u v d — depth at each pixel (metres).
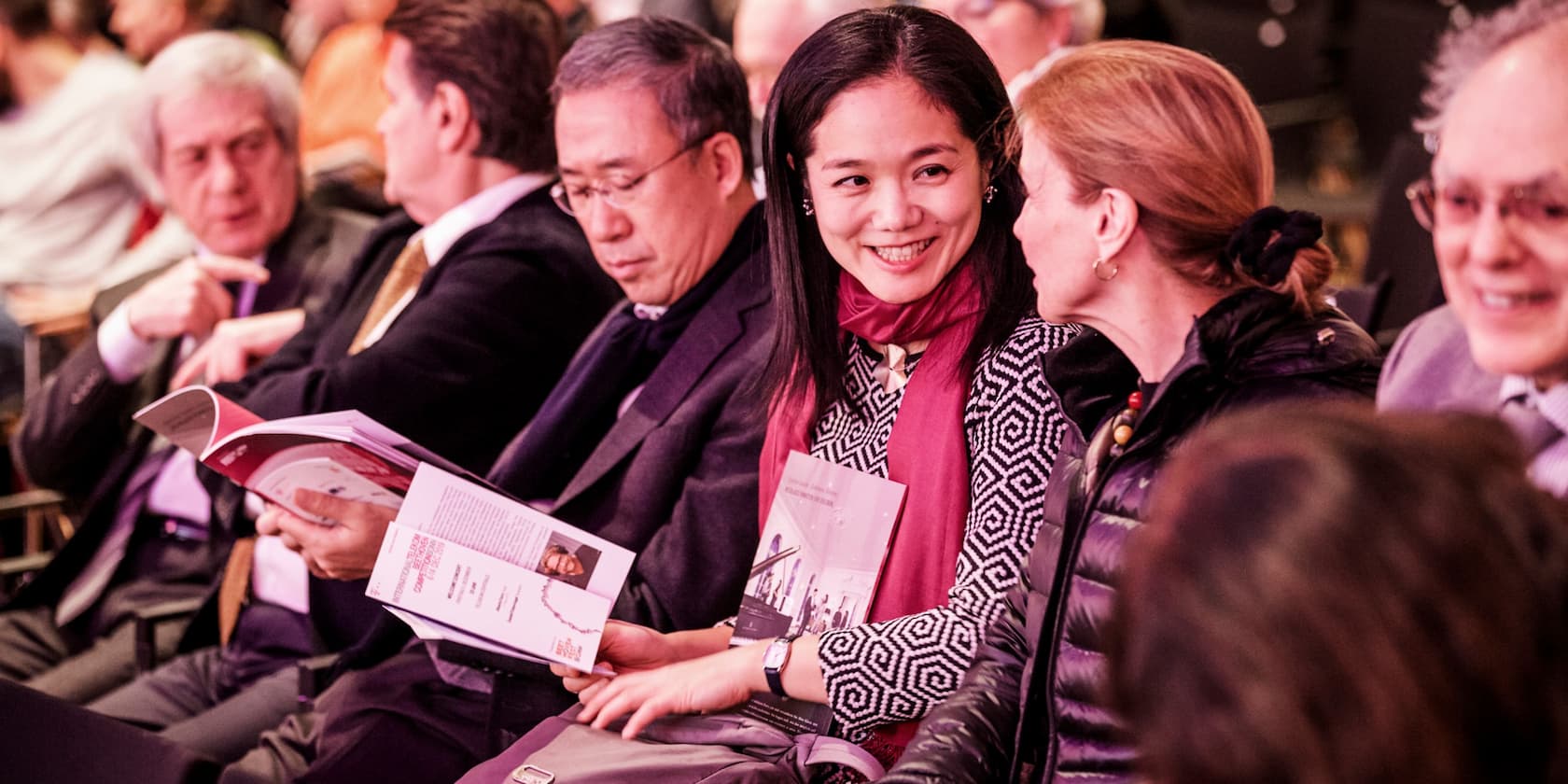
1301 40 11.50
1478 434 1.65
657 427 4.43
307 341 5.84
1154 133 2.92
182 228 9.03
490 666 4.14
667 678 3.77
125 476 6.13
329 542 4.30
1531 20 2.55
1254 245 2.84
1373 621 1.49
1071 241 3.05
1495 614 1.50
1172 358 3.05
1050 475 3.40
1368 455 1.58
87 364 6.27
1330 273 2.99
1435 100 2.71
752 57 6.19
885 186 3.67
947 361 3.74
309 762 4.46
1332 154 11.37
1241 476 1.62
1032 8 5.75
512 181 5.48
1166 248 2.97
